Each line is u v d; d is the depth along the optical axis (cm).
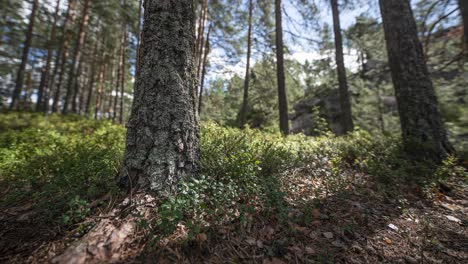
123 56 2089
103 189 255
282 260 207
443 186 394
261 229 239
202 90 1389
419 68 508
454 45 752
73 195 243
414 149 478
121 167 272
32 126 910
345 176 420
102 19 1753
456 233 279
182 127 268
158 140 254
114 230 196
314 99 1755
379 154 516
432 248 247
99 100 2377
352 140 607
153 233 201
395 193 368
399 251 240
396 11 536
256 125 1800
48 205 230
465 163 456
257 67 1509
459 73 704
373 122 1153
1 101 1828
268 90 1546
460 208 337
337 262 215
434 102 497
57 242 193
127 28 1919
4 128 869
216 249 203
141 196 233
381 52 1076
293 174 391
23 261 176
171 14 278
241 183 298
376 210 319
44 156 399
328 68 1491
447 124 630
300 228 250
